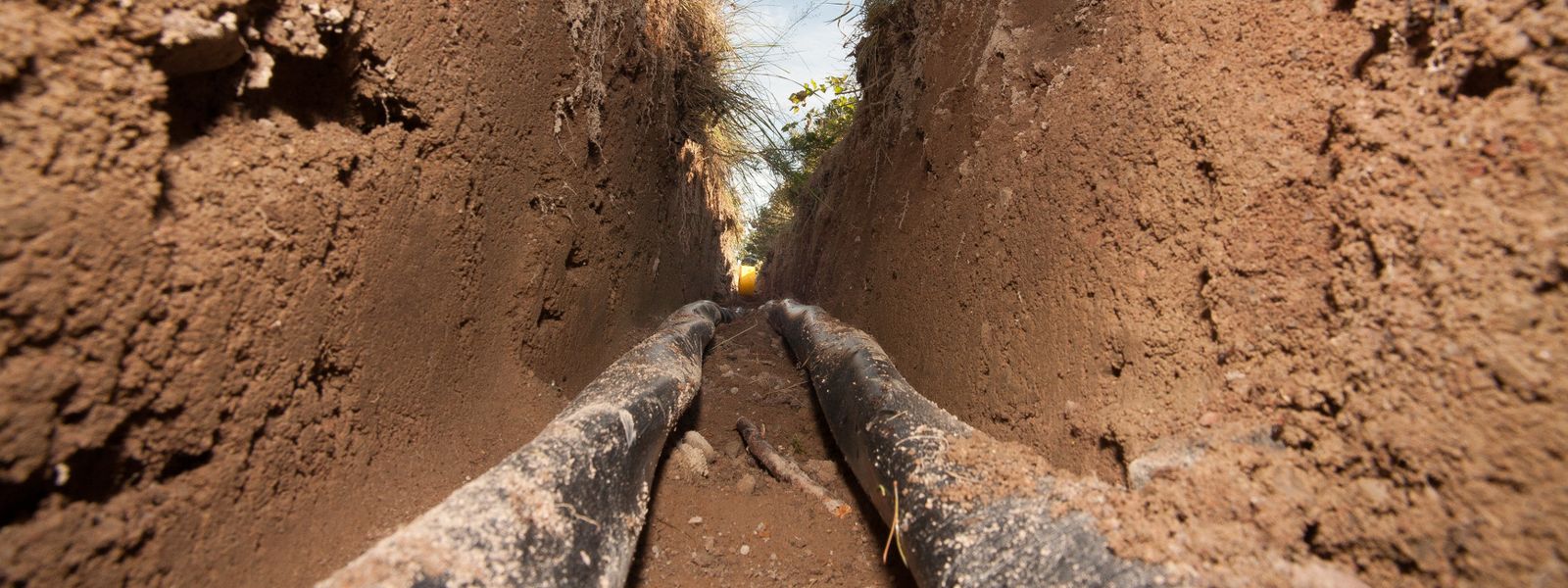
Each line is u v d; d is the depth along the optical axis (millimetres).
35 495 1155
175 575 1389
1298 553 1339
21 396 1069
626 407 2598
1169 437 1777
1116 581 1395
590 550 1822
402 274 2113
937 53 4418
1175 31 2119
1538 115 1226
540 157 3035
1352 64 1605
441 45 2227
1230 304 1743
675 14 5031
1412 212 1350
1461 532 1148
